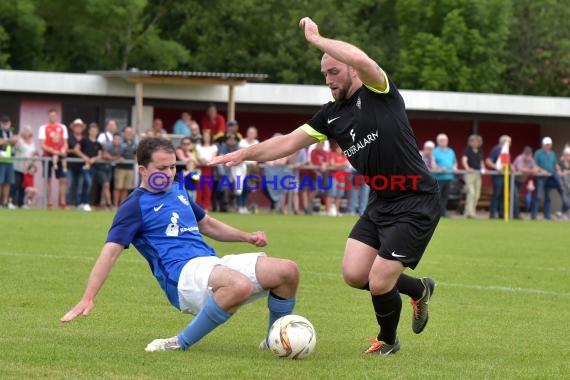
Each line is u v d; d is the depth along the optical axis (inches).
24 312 510.9
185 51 2679.6
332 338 466.3
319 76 2783.0
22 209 1389.0
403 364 398.0
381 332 427.8
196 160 1434.5
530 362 410.3
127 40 2628.0
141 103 1638.8
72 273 681.6
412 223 412.2
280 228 1183.6
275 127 2034.9
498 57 2886.3
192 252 411.2
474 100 1921.8
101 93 1691.7
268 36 2842.0
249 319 515.2
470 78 2731.3
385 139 410.0
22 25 2481.5
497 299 624.4
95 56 2647.6
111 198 1524.4
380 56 2888.8
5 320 483.5
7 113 1766.7
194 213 427.5
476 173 1595.7
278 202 1533.0
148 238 411.2
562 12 3009.4
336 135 426.3
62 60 2655.0
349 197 1537.9
